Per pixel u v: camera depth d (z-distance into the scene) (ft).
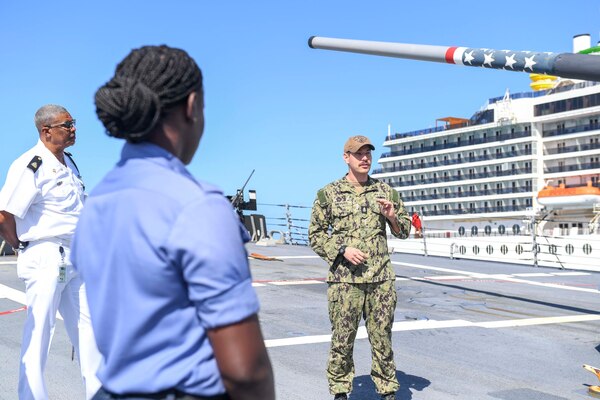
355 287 15.21
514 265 60.13
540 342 24.66
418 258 63.93
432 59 32.55
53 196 13.24
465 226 194.80
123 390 4.85
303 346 22.63
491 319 29.58
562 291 40.55
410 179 211.41
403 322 28.12
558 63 26.11
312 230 15.70
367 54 37.35
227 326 4.56
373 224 15.31
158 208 4.68
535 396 17.42
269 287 38.24
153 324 4.76
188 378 4.77
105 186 5.10
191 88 5.15
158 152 5.08
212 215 4.64
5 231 13.08
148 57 5.08
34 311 13.05
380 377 15.55
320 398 16.56
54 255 13.11
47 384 17.28
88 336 13.21
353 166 15.51
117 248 4.79
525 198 183.01
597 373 17.56
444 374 19.56
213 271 4.51
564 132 179.93
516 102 185.16
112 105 4.94
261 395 4.76
